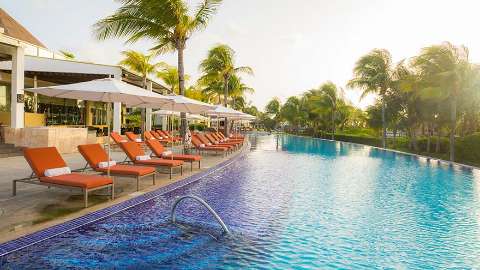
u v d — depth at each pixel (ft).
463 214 23.52
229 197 26.91
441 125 82.99
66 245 15.53
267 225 19.90
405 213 23.59
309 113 180.24
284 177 37.78
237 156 56.75
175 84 110.01
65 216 18.83
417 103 83.51
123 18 47.47
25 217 18.35
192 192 28.25
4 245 14.55
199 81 94.32
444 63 66.59
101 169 26.66
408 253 16.28
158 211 21.72
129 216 20.45
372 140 110.22
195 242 16.67
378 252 16.25
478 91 64.95
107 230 17.80
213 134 75.05
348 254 15.90
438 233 19.35
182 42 50.29
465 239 18.39
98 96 28.32
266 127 298.35
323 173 41.93
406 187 33.65
